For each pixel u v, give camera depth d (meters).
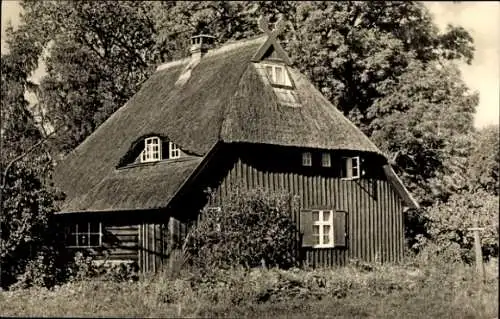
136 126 33.09
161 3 44.16
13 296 21.61
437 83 36.94
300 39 39.16
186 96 31.62
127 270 26.00
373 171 31.92
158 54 44.84
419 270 26.08
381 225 31.78
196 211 26.83
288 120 29.28
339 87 38.88
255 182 28.30
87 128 41.09
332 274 24.44
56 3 44.06
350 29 38.75
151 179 28.20
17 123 39.22
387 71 38.72
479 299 20.50
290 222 27.70
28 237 23.48
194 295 20.61
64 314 18.44
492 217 28.94
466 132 36.25
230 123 27.70
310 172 29.84
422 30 39.28
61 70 41.31
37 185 24.17
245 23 42.06
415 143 36.69
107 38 45.66
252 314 19.09
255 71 30.25
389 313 19.38
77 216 30.19
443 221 30.20
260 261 26.52
